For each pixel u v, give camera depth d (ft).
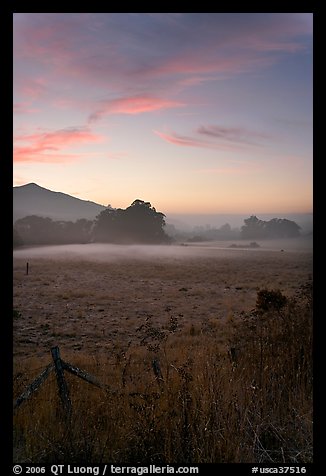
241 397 11.78
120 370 18.08
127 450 10.16
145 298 75.92
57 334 41.45
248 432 10.81
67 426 11.02
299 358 14.83
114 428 11.29
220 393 11.69
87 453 9.90
